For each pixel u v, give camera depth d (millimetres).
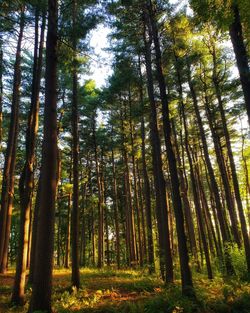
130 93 27594
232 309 9719
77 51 12289
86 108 30375
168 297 10734
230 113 23219
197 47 19609
